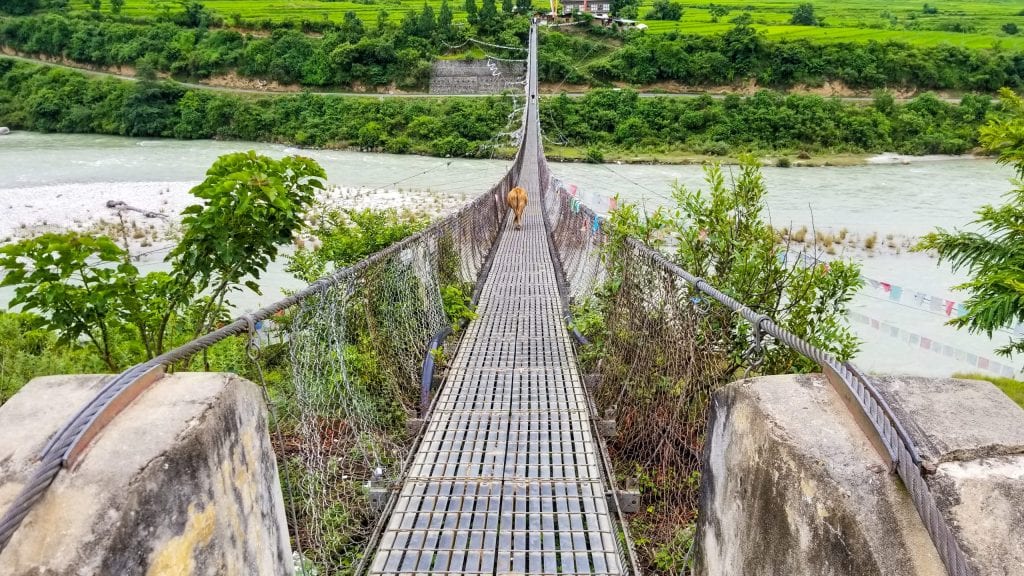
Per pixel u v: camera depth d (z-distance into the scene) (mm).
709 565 1688
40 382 1315
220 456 1230
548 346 4867
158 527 1033
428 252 4879
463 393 3912
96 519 944
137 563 987
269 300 9219
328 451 3066
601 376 4070
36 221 14297
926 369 7844
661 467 2885
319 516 2580
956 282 10883
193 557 1129
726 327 2752
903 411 1174
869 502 1034
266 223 2686
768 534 1294
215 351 3566
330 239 5730
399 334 4156
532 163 20766
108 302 2580
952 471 1029
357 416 3270
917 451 1058
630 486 2922
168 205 16547
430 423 3496
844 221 16594
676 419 2746
